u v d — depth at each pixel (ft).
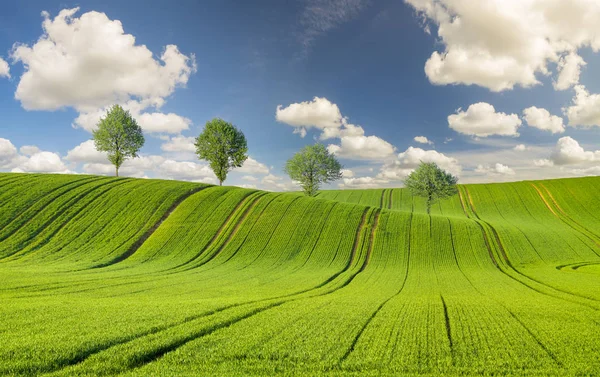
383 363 42.16
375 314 67.62
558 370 40.45
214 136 269.03
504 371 40.57
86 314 61.41
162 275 131.64
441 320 62.49
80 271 131.85
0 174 244.42
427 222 212.02
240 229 193.06
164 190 235.61
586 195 321.52
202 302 76.13
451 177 286.46
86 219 191.52
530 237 204.64
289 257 167.53
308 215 211.41
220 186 260.21
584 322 61.82
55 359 40.40
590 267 153.69
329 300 83.41
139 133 278.46
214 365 40.63
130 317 59.31
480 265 161.27
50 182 230.68
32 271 124.36
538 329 56.65
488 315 66.59
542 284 116.88
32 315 60.29
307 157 292.20
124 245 170.40
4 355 40.98
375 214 219.82
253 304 74.18
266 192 256.11
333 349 46.55
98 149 268.41
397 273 146.92
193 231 188.65
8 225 175.42
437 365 42.39
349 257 168.96
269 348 46.21
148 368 39.65
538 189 350.84
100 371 38.50
